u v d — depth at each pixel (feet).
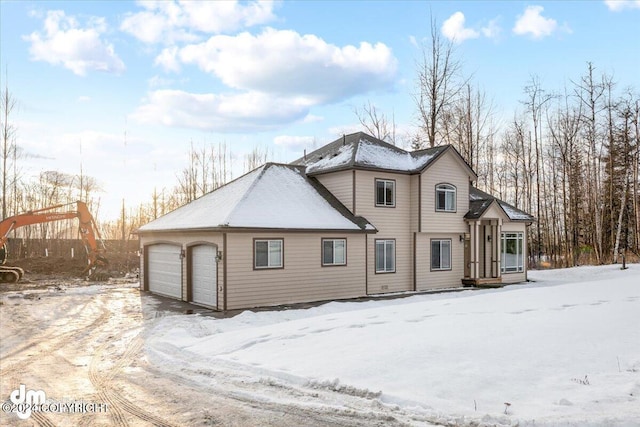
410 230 73.51
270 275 56.90
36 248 138.51
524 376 22.08
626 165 123.24
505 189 154.30
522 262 87.15
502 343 26.81
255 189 63.72
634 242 130.21
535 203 153.07
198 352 32.09
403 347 27.09
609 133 125.80
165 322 45.03
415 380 22.27
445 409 19.21
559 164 139.85
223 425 19.19
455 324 32.27
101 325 44.52
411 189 73.77
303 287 59.72
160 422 19.72
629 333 27.81
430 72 116.16
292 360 27.25
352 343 29.35
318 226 60.70
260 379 24.73
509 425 17.40
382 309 42.86
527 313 35.42
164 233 66.90
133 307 56.03
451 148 76.02
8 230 79.10
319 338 31.73
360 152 71.36
